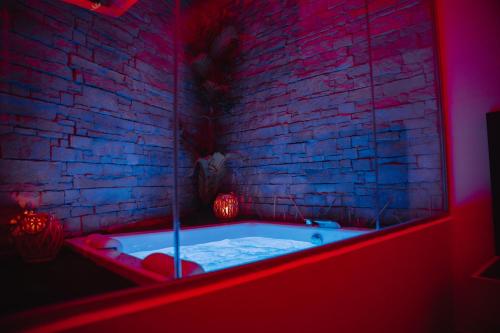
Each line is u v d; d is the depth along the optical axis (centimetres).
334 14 341
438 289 183
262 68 415
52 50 264
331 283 107
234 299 76
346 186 323
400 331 144
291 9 384
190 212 420
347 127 326
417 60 278
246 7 439
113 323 56
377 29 306
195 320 68
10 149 232
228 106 454
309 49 363
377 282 132
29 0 248
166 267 122
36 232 175
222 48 432
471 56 209
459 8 216
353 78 323
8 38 234
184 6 430
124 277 142
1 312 106
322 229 282
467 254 206
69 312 53
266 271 86
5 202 227
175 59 124
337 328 108
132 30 346
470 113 209
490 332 158
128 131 336
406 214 278
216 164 411
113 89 320
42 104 255
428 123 269
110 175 313
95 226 295
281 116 389
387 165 294
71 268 162
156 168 370
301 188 364
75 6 285
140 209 344
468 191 208
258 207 409
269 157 400
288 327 90
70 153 276
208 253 261
